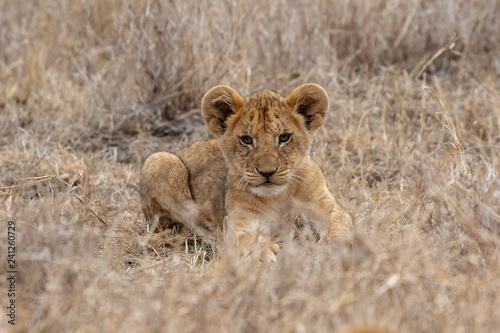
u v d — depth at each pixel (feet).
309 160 31.65
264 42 50.37
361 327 18.62
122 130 46.68
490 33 52.47
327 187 33.63
